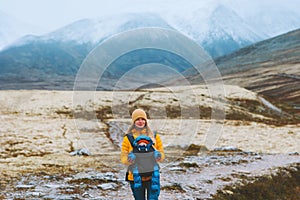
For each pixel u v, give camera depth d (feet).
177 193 39.96
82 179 44.93
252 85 614.75
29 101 265.54
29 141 117.60
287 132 174.81
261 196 46.75
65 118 208.85
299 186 56.80
